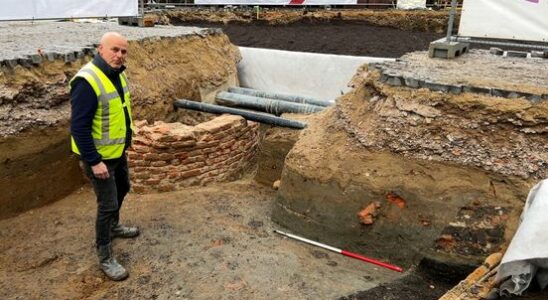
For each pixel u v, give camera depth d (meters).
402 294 3.21
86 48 5.32
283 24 13.42
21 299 3.16
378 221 3.72
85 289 3.30
